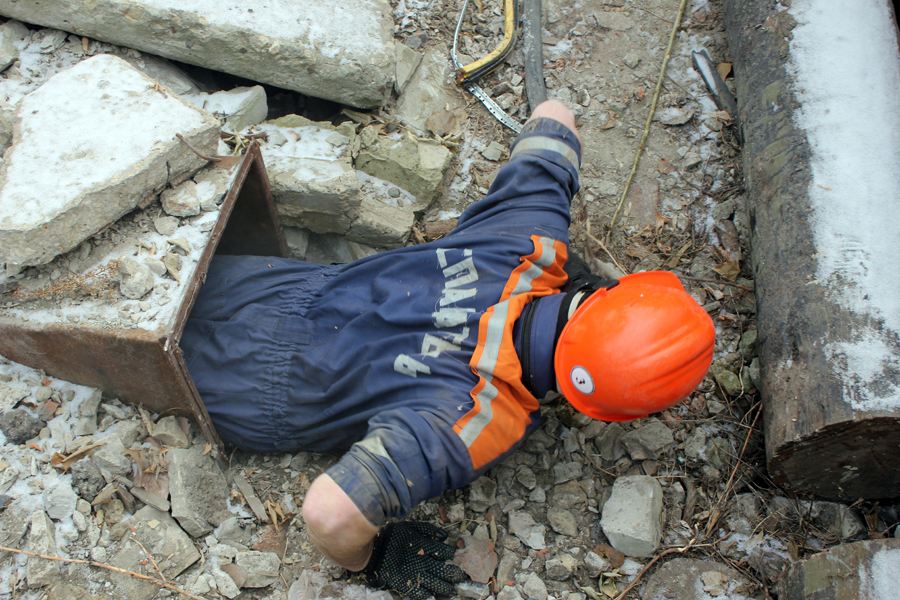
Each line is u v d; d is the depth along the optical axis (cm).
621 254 270
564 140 209
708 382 236
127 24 243
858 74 222
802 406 183
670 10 330
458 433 163
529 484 214
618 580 199
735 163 287
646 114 303
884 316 180
